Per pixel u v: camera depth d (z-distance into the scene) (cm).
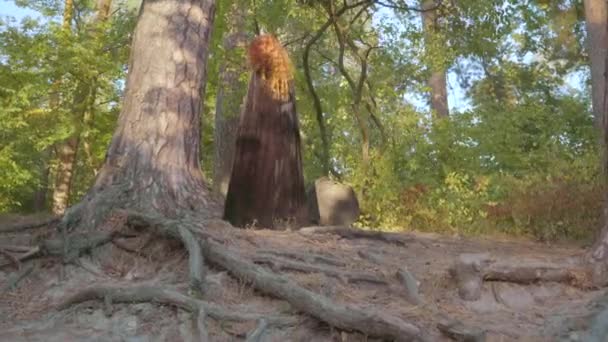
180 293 497
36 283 577
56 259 597
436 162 1313
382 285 537
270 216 714
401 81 1478
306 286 508
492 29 1295
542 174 1043
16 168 1385
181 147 742
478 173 1258
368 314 433
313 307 458
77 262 588
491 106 1606
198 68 789
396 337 420
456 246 739
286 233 675
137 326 484
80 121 1545
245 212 706
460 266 538
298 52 1465
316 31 1363
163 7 784
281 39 1470
